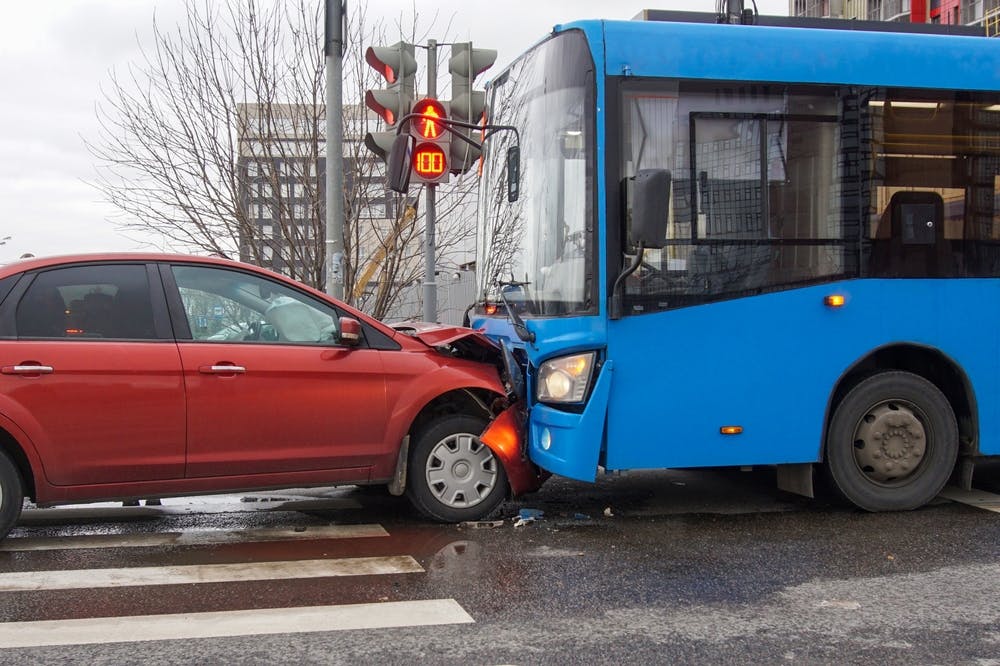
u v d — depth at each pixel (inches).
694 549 221.1
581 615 173.6
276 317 236.2
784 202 244.8
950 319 255.8
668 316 236.5
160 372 219.1
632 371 234.8
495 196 285.7
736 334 241.3
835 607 178.1
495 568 205.0
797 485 260.1
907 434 257.0
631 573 200.8
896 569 203.8
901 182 253.1
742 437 242.5
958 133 258.1
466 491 249.9
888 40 255.6
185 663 150.0
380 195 473.4
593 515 259.0
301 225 465.1
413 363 244.2
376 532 238.7
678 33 241.1
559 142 245.8
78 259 223.1
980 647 157.5
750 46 244.8
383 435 239.1
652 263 236.2
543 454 243.4
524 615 173.5
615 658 152.4
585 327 234.2
